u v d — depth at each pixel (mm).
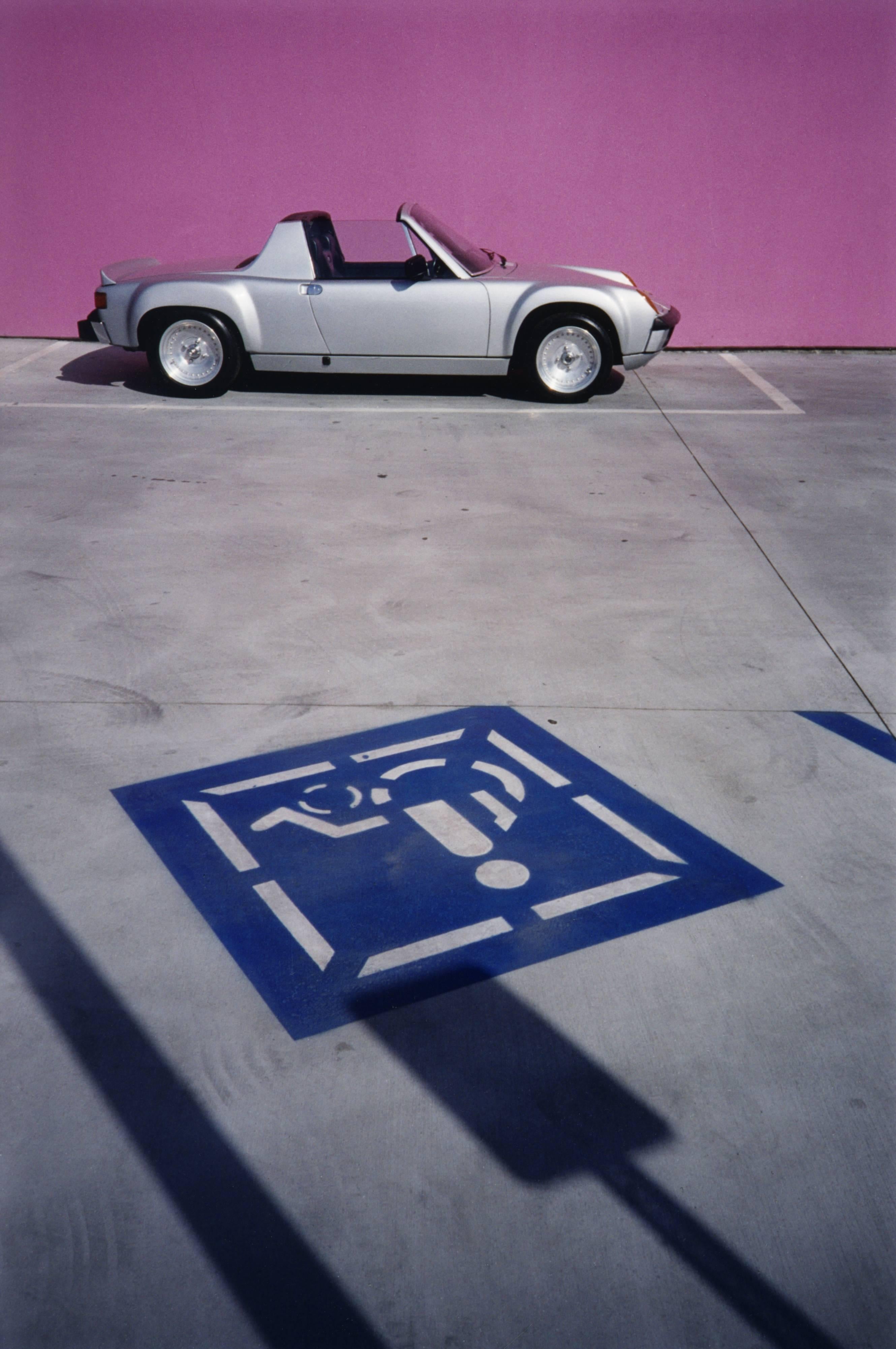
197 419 8078
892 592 5055
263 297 8242
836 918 2865
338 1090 2299
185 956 2676
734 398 9109
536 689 4047
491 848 3119
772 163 10391
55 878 2945
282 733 3703
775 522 6008
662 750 3645
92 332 8711
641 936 2785
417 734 3711
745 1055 2414
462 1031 2467
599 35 9938
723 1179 2117
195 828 3182
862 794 3430
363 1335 1828
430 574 5148
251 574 5109
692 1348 1821
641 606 4832
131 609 4691
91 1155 2139
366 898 2896
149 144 10320
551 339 8555
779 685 4133
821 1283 1929
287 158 10414
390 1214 2031
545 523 5910
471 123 10273
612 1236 1999
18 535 5566
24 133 10273
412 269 8109
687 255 10773
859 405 8891
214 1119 2223
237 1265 1937
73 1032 2439
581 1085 2326
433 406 8672
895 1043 2457
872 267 10789
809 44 9945
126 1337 1820
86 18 9859
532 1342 1824
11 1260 1939
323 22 9906
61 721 3762
